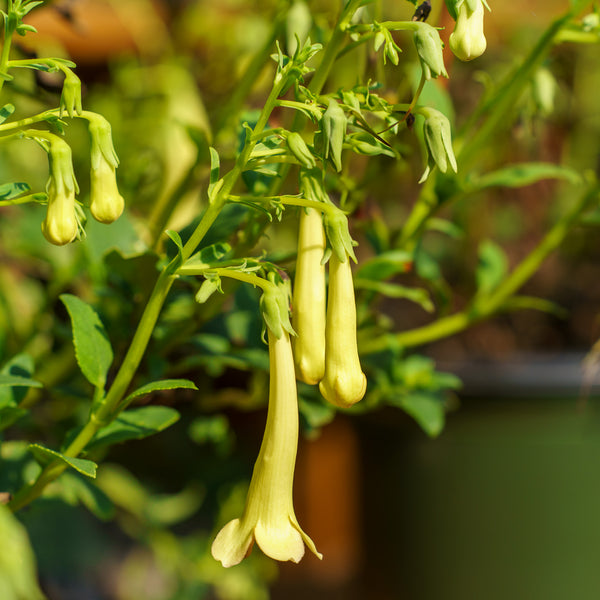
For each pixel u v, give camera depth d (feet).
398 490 2.31
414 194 2.44
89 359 1.39
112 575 2.77
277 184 1.43
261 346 1.60
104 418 1.38
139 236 1.64
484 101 1.60
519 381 2.05
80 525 2.79
